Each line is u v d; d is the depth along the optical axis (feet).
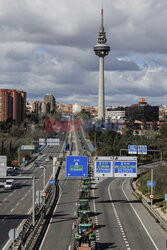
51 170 422.00
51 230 161.07
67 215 192.65
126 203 235.20
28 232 144.46
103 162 211.41
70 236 150.82
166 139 618.03
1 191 277.44
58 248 133.90
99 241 145.28
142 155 552.82
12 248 118.52
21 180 346.95
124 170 211.20
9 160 467.11
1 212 198.70
